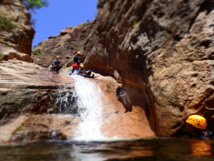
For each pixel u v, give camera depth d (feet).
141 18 25.04
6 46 43.57
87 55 43.98
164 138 14.82
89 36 46.34
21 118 18.19
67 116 19.48
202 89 15.51
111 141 13.37
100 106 22.12
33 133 15.28
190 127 14.97
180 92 16.14
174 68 17.58
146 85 20.11
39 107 20.11
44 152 10.00
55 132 15.71
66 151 10.17
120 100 23.80
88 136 15.46
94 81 31.14
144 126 18.22
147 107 20.40
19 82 22.91
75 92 23.35
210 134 14.75
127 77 26.27
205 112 15.16
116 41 30.35
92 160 8.24
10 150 10.66
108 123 18.33
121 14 30.22
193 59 17.02
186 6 19.26
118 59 29.27
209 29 17.22
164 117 16.15
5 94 19.56
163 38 19.92
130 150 10.19
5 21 47.80
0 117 17.81
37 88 21.99
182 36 18.48
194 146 11.03
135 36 24.03
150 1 23.79
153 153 9.40
